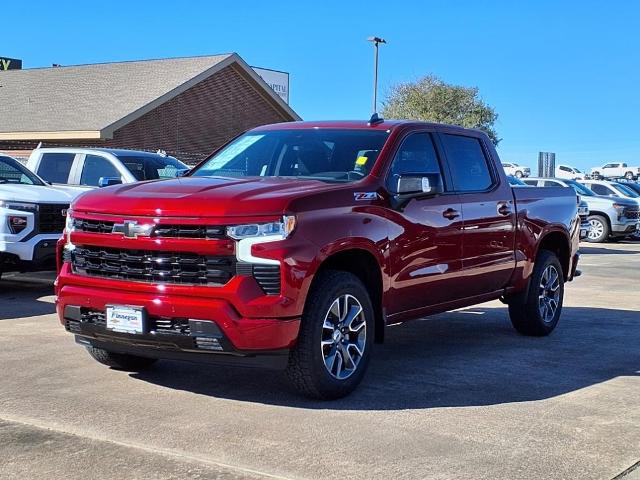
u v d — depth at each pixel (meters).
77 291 5.45
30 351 6.90
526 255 7.78
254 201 5.08
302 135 6.73
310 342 5.22
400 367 6.67
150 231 5.13
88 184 12.07
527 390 5.95
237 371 6.36
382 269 5.83
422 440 4.71
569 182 25.22
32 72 32.00
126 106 26.69
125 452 4.44
